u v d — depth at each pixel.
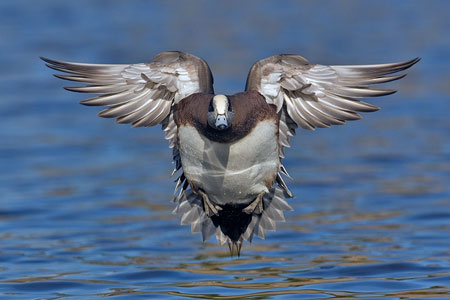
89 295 11.10
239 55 32.97
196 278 11.93
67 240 14.27
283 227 14.94
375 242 13.76
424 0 50.12
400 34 38.12
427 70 30.42
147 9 47.72
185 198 10.13
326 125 9.89
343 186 17.81
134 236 14.51
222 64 30.89
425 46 34.75
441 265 12.28
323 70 9.74
